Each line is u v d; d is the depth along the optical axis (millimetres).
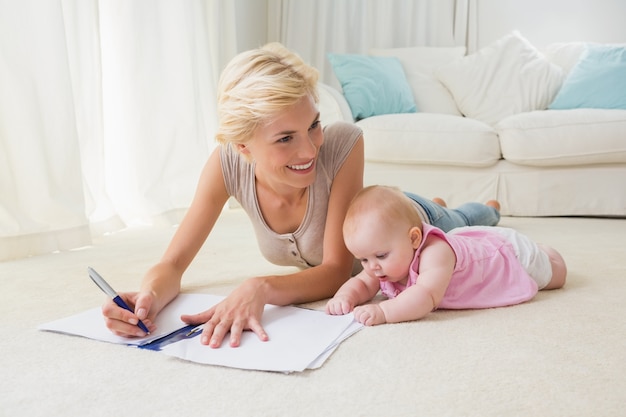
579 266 1772
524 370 972
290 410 844
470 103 3484
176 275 1366
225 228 2637
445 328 1180
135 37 2637
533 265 1409
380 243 1249
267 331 1139
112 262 1899
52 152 2115
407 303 1221
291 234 1486
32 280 1656
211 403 869
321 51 4051
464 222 2023
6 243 1958
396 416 824
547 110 3279
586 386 911
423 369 977
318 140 1245
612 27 3707
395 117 3121
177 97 2879
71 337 1158
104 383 944
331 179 1440
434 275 1249
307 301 1342
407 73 3672
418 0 4004
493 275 1357
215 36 3275
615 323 1209
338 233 1410
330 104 3119
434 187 3088
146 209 2672
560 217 2973
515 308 1324
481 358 1022
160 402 876
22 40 1999
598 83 3191
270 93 1135
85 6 2318
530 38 3865
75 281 1638
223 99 1214
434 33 4016
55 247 2092
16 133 1999
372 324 1198
